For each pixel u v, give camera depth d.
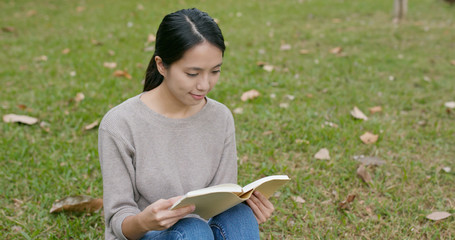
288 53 5.65
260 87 4.46
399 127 3.77
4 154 3.22
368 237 2.52
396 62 5.33
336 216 2.69
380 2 8.95
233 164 1.89
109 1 8.56
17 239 2.44
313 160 3.24
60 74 4.75
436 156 3.34
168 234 1.59
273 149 3.35
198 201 1.48
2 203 2.75
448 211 2.72
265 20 7.36
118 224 1.58
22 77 4.64
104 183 1.67
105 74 4.67
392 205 2.79
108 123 1.66
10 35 6.20
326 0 9.12
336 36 6.43
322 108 4.07
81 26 6.71
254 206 1.79
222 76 4.75
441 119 3.94
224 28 6.79
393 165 3.20
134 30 6.49
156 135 1.69
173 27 1.53
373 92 4.43
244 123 3.73
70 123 3.69
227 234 1.71
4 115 3.73
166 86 1.68
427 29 6.85
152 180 1.69
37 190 2.84
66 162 3.17
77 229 2.53
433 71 5.09
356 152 3.36
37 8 7.82
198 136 1.77
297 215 2.68
